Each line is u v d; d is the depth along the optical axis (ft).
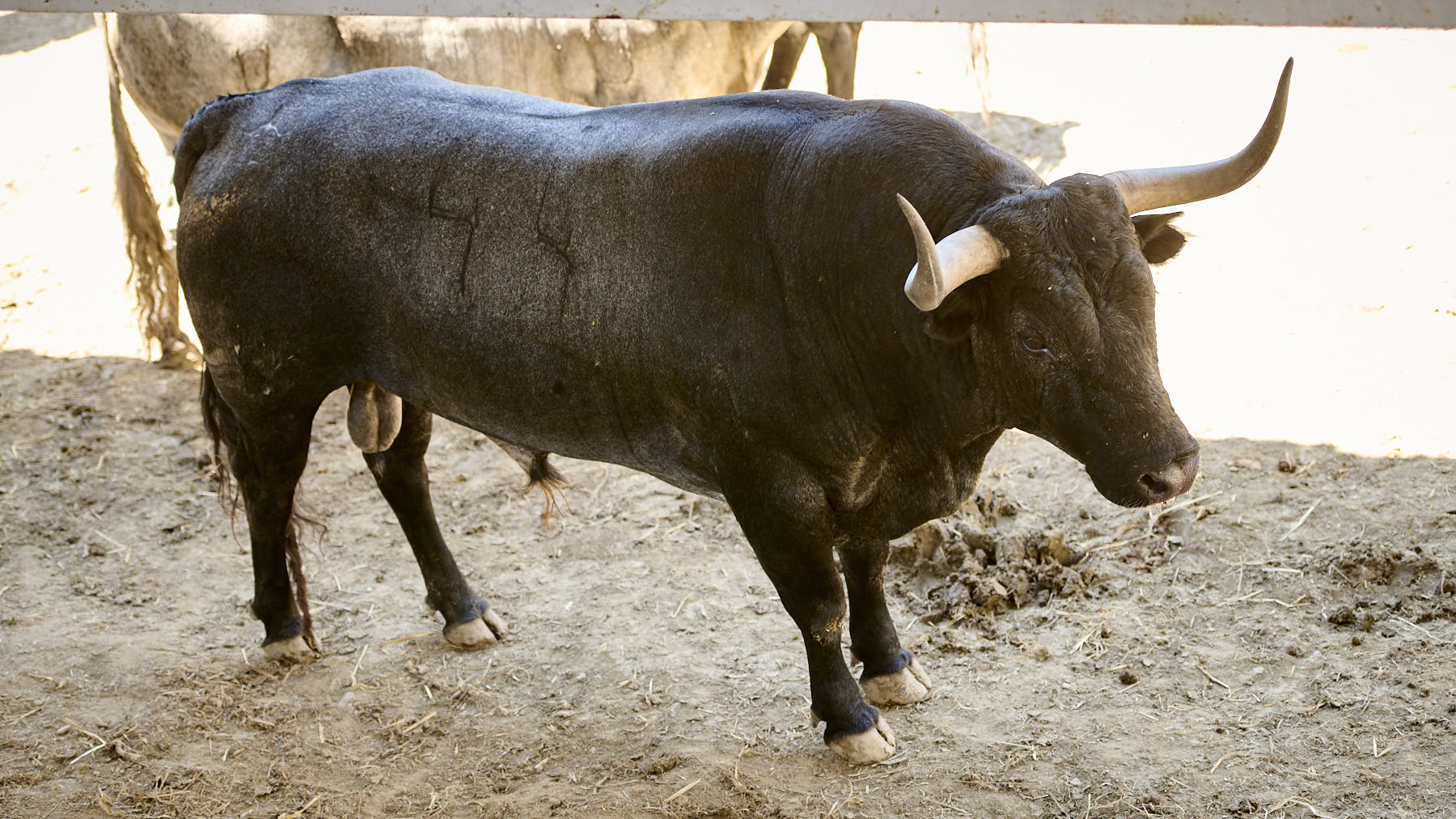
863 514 12.73
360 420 14.92
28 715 15.14
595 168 12.66
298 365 14.30
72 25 43.73
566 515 19.45
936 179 11.34
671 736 14.33
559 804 13.30
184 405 23.21
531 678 15.69
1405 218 25.04
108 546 19.04
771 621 16.49
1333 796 12.39
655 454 13.32
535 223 12.84
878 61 37.17
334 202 13.60
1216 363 21.26
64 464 21.25
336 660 16.26
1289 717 13.60
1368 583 15.61
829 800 13.03
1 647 16.49
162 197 29.35
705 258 12.17
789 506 12.36
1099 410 10.43
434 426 22.49
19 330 25.76
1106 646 15.21
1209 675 14.47
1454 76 31.27
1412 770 12.60
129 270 26.58
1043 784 12.99
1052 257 10.39
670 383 12.55
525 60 23.21
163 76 22.48
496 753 14.34
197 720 15.06
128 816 13.47
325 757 14.42
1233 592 15.92
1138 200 11.21
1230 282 23.76
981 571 16.58
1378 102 30.45
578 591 17.51
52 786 13.96
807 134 11.89
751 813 12.98
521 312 12.98
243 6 11.32
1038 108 32.83
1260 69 33.65
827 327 11.71
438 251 13.24
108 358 24.77
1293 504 17.38
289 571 18.02
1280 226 25.55
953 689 14.75
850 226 11.48
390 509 20.08
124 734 14.75
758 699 14.89
